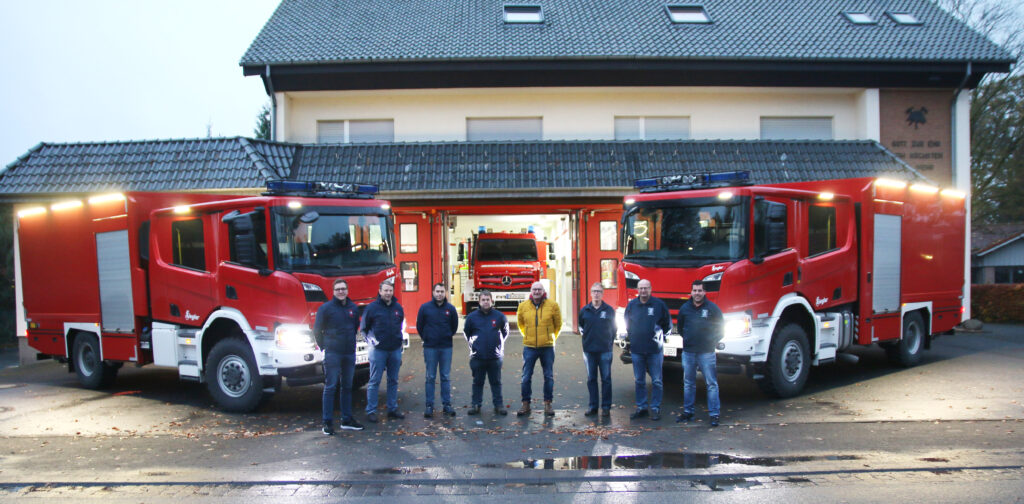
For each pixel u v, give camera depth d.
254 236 8.94
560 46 16.69
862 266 10.75
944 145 17.22
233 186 13.78
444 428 8.27
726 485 5.99
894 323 11.46
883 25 18.20
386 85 16.44
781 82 16.64
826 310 10.37
